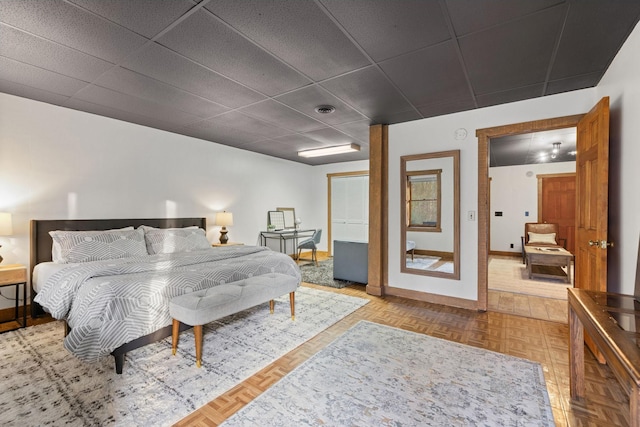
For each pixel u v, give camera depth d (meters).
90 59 2.34
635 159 2.02
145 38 2.06
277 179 6.61
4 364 2.23
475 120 3.46
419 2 1.69
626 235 2.17
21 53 2.25
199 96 3.10
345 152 5.96
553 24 1.90
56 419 1.64
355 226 7.28
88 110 3.54
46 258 3.27
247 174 5.86
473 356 2.35
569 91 2.95
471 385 1.96
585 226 2.68
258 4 1.70
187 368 2.18
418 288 3.87
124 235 3.52
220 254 3.46
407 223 4.16
